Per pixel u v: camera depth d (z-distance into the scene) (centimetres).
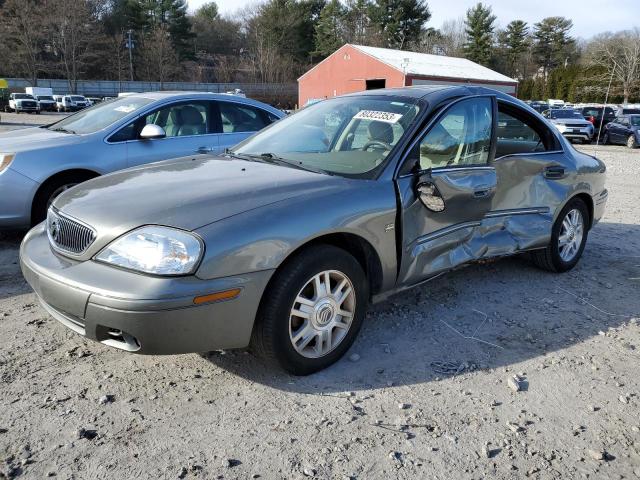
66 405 272
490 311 401
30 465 230
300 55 7850
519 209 429
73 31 6719
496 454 248
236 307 266
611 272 502
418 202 339
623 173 1316
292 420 266
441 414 275
